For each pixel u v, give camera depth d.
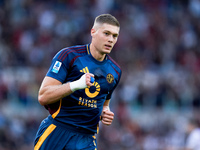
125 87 48.34
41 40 56.81
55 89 13.38
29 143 40.41
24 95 43.34
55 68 13.89
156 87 49.16
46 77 13.88
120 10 67.38
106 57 14.98
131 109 46.72
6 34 58.22
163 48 62.59
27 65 50.72
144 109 47.16
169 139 43.88
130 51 59.50
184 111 47.56
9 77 44.84
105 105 16.09
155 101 47.91
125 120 45.31
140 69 55.75
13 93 43.16
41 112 42.84
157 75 53.53
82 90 14.07
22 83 44.19
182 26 68.88
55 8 63.59
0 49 53.66
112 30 14.15
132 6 68.81
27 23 59.84
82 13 64.06
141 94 48.06
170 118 45.91
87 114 14.34
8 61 49.66
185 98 49.00
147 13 68.81
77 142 14.20
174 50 63.03
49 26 59.56
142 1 70.19
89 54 14.53
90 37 60.78
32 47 55.16
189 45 65.75
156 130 45.22
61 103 14.16
